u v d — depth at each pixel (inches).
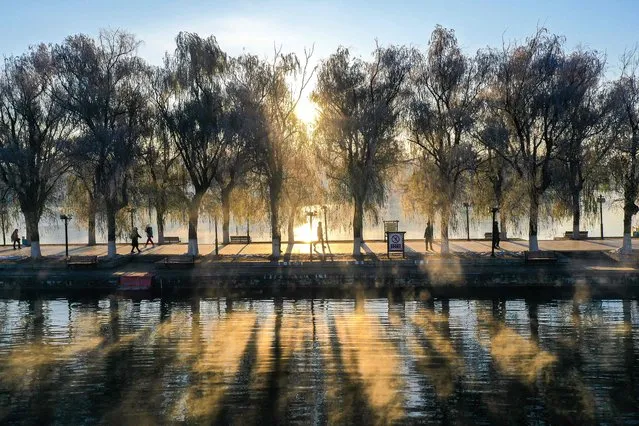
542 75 1681.8
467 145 1679.4
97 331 1157.7
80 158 1726.1
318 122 1775.3
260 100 1797.5
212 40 1804.9
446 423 710.5
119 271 1637.6
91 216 1985.7
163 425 717.9
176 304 1413.6
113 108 1791.3
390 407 762.8
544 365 916.6
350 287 1517.0
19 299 1494.8
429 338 1077.1
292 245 2070.6
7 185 1795.0
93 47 1776.6
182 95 1806.1
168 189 1834.4
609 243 1953.7
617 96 1647.4
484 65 1769.2
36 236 1796.3
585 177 1756.9
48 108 1800.0
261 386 842.8
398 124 1768.0
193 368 925.8
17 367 938.7
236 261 1674.5
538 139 1733.5
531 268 1556.3
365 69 1784.0
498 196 1870.1
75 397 810.8
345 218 1902.1
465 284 1502.2
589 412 738.8
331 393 812.0
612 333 1093.8
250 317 1264.8
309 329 1152.8
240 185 1843.0
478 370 896.3
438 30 1803.6
